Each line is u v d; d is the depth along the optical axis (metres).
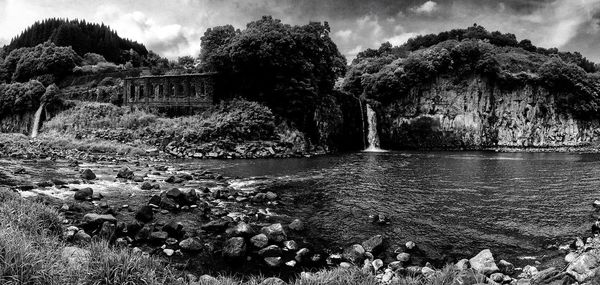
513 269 13.25
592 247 14.92
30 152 39.69
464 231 17.80
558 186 28.44
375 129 72.81
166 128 49.16
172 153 44.34
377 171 35.69
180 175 29.64
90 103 64.25
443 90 76.44
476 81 76.38
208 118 52.06
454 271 10.91
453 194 25.34
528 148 75.31
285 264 13.43
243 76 55.72
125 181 25.97
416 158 50.34
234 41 55.31
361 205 22.11
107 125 53.34
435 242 16.31
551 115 78.00
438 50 76.69
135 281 8.91
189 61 85.88
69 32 111.38
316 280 9.84
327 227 17.91
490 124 77.06
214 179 29.38
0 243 8.40
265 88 55.72
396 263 13.70
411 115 75.56
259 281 11.27
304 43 55.50
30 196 19.53
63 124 56.50
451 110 76.19
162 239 14.52
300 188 26.70
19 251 8.27
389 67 78.44
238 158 45.22
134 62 113.88
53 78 82.69
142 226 15.95
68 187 22.78
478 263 13.39
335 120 60.34
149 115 55.28
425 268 12.86
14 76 88.19
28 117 67.56
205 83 56.06
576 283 9.32
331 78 60.16
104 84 75.62
